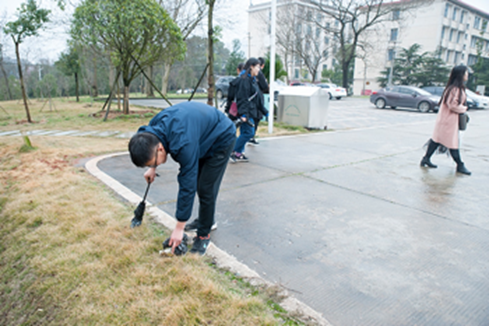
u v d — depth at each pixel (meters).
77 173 4.00
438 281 2.00
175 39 9.62
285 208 3.07
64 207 2.91
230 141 2.16
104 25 8.76
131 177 3.87
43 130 8.11
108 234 2.41
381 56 45.91
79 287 1.90
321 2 30.84
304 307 1.73
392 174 4.27
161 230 2.53
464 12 45.41
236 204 3.15
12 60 25.72
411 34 44.22
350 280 1.99
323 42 55.38
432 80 40.25
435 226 2.75
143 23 8.95
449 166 4.77
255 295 1.82
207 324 1.58
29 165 4.32
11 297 2.04
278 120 8.77
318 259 2.21
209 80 8.30
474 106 16.61
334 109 16.16
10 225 2.77
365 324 1.63
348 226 2.72
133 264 2.06
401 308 1.75
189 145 1.83
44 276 2.05
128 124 8.98
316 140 6.69
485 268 2.14
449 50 45.62
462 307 1.77
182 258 2.12
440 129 4.37
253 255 2.26
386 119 11.66
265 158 5.06
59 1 9.14
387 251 2.33
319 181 3.92
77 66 18.42
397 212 3.02
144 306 1.70
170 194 3.32
